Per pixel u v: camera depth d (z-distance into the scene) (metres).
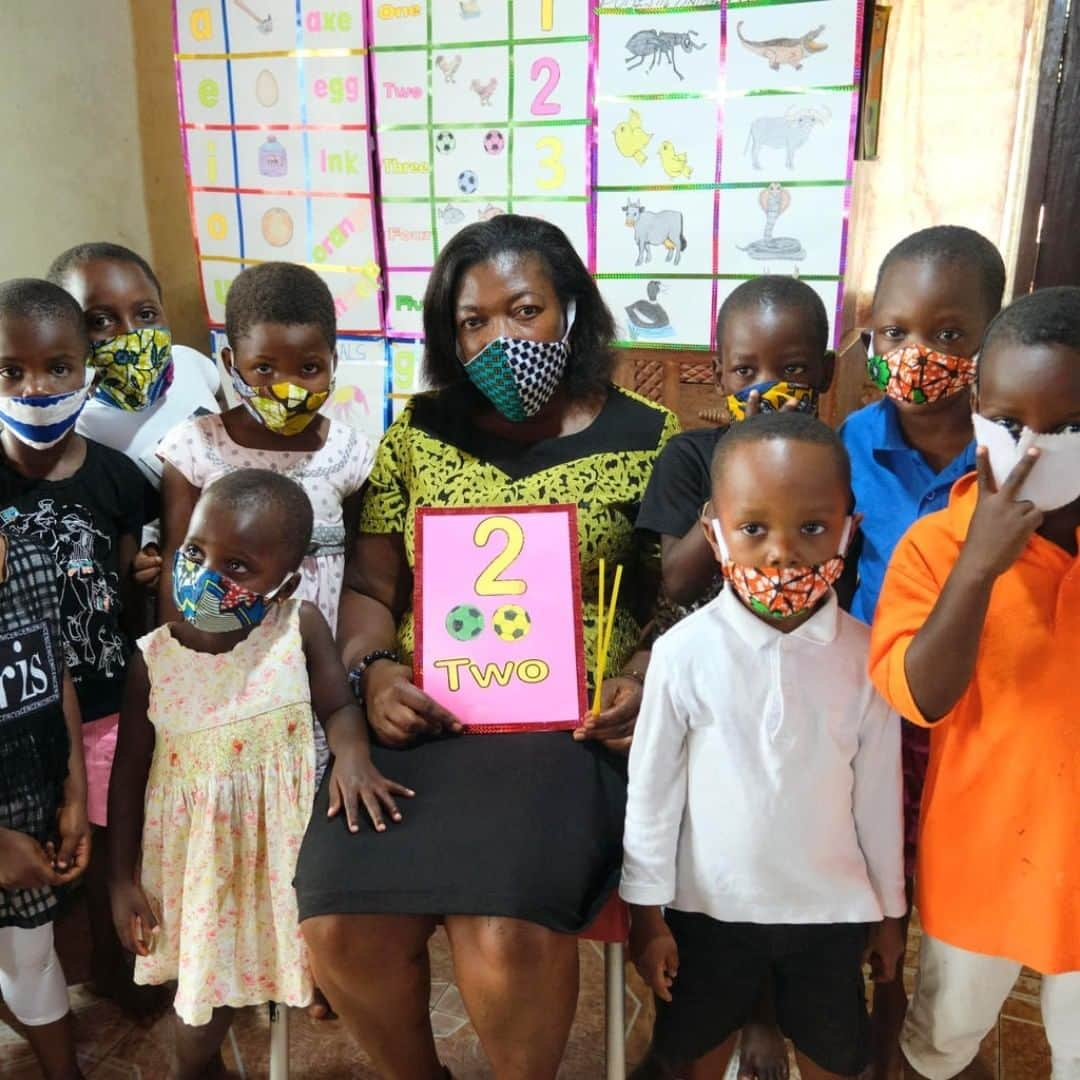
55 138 3.05
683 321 2.62
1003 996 1.43
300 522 1.51
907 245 1.55
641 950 1.40
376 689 1.59
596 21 2.49
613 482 1.68
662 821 1.36
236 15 2.87
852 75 2.29
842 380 2.45
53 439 1.74
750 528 1.23
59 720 1.56
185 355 2.38
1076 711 1.24
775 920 1.33
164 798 1.53
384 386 3.04
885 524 1.58
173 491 1.85
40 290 1.69
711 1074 1.51
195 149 3.06
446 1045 1.85
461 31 2.64
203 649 1.54
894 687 1.23
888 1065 1.65
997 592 1.26
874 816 1.34
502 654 1.56
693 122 2.46
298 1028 1.91
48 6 2.96
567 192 2.65
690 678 1.32
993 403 1.18
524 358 1.61
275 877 1.53
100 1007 1.96
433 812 1.43
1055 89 2.42
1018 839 1.28
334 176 2.91
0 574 1.48
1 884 1.51
